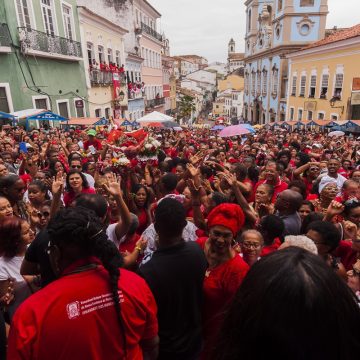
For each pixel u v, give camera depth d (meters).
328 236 2.80
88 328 1.55
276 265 0.97
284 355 0.90
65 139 11.24
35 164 6.42
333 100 24.34
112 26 27.20
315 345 0.90
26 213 4.37
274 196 5.34
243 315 0.96
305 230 3.59
